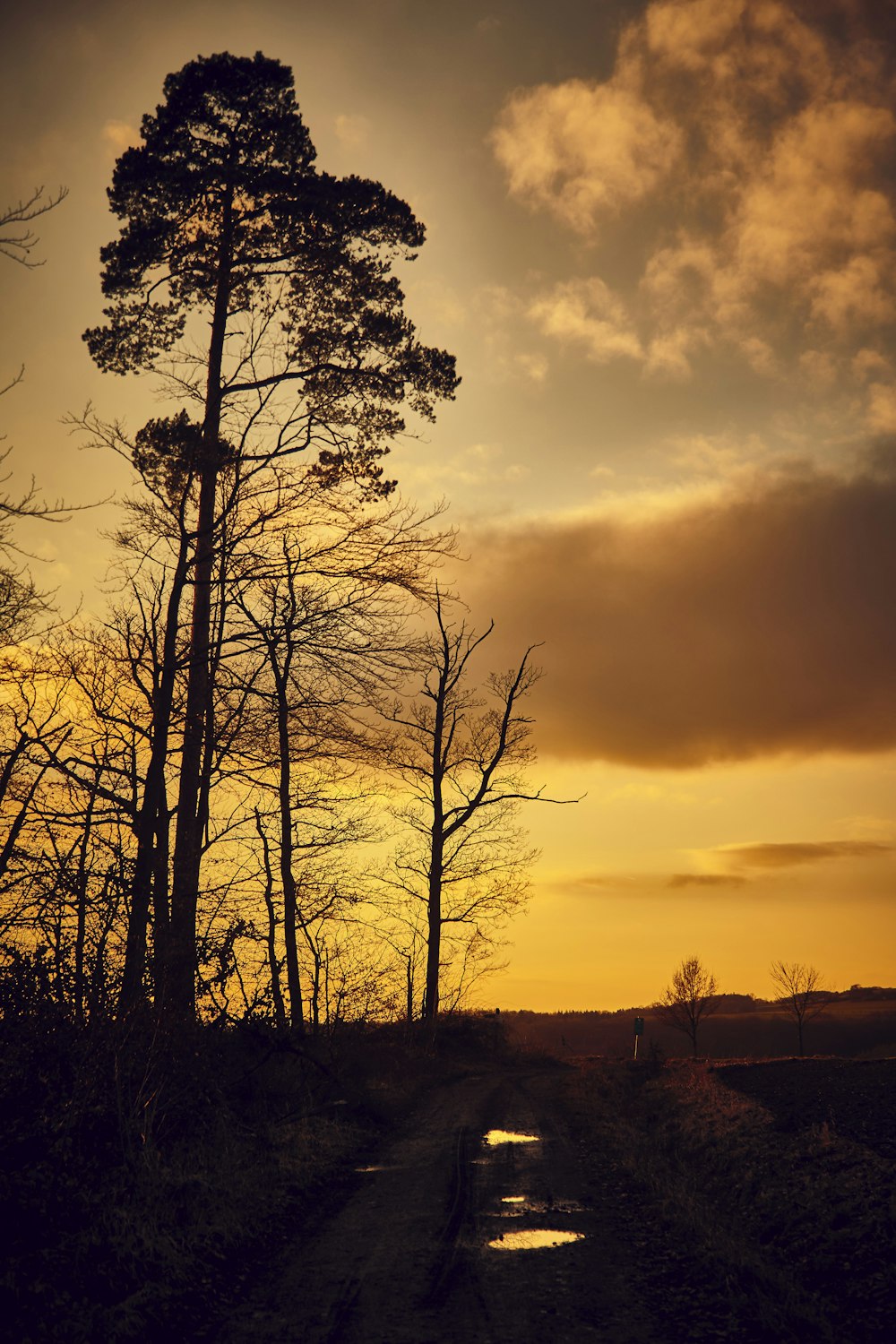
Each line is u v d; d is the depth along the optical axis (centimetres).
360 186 1939
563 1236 1009
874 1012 11312
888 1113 1591
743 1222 1029
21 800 1555
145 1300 764
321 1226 1066
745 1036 10231
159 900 1608
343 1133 1645
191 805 1747
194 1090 1275
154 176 1881
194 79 1897
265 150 1931
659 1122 1870
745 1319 741
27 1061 999
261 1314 772
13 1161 910
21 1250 780
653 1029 11112
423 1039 3534
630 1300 795
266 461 1920
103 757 1700
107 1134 1053
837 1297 777
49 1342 665
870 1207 946
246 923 1526
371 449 2000
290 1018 1955
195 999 1417
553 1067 4003
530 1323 740
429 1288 830
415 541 1773
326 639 1781
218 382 1948
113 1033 1080
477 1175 1366
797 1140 1343
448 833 3872
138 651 1752
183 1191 1024
